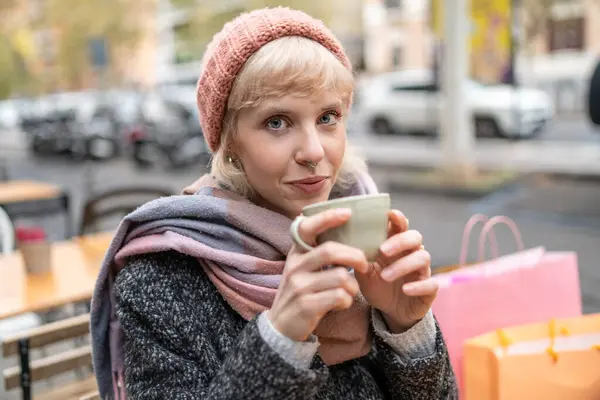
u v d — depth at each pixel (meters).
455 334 1.58
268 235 1.06
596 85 5.68
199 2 15.47
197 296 1.04
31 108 22.81
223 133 1.07
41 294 2.11
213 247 1.04
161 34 20.20
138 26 19.95
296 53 0.96
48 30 21.61
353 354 1.07
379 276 0.98
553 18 14.85
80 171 12.78
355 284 0.83
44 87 22.91
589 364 1.36
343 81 1.01
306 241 0.84
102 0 19.69
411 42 21.45
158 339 1.00
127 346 1.05
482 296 1.61
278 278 1.02
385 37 21.64
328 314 1.04
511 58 8.34
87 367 1.87
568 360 1.36
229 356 0.90
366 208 0.83
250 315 1.02
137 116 16.84
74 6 19.84
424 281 0.92
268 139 1.00
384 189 8.83
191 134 11.94
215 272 1.03
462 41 8.65
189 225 1.05
